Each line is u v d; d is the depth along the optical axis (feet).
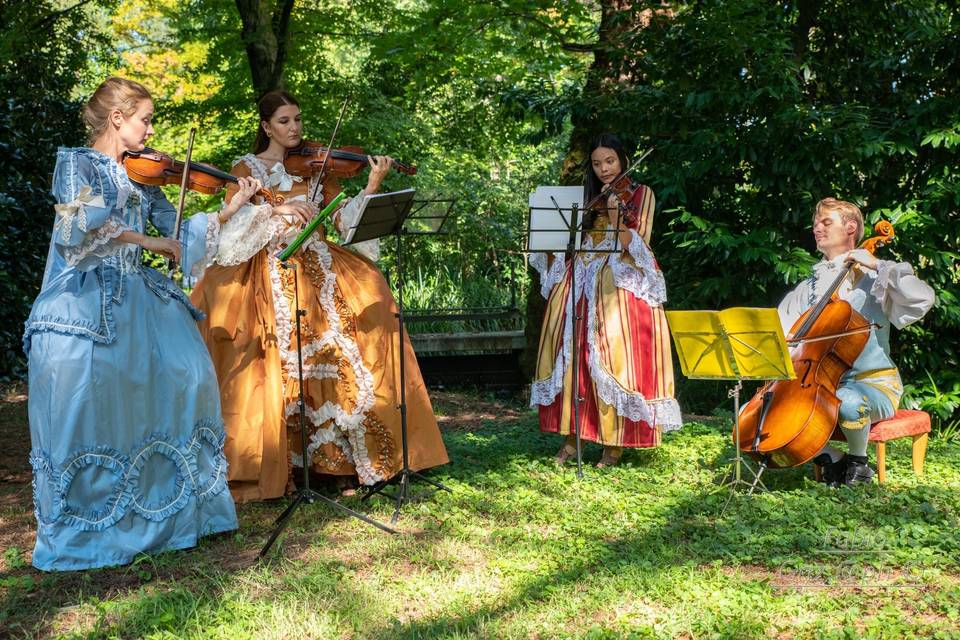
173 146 48.01
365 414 16.17
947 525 13.94
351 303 16.35
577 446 17.88
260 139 16.42
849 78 27.43
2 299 24.61
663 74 26.25
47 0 37.35
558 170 49.32
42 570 12.55
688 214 25.43
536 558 12.97
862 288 16.81
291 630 10.53
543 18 30.96
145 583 12.10
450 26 32.19
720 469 18.04
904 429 17.04
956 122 23.93
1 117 25.50
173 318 13.43
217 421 13.75
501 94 30.07
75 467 12.40
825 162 24.38
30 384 12.65
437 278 41.52
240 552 13.32
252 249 15.30
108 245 12.60
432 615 11.03
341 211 16.44
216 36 36.58
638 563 12.51
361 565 12.74
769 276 25.80
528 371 32.73
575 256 18.30
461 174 46.39
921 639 10.00
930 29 25.67
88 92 49.08
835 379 16.12
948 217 25.16
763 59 24.81
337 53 53.36
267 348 15.61
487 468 18.48
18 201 25.84
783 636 10.31
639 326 18.10
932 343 25.68
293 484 16.24
